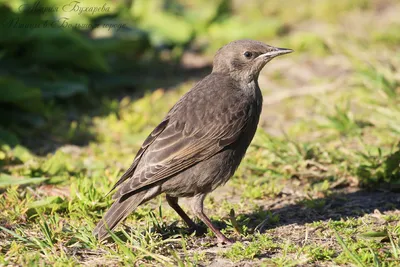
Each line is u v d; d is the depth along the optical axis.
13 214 9.87
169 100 16.17
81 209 10.05
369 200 10.72
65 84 15.87
